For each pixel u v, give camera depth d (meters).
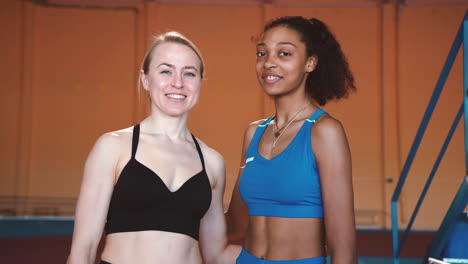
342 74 1.97
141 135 1.94
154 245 1.82
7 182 11.56
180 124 2.01
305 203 1.75
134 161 1.86
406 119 11.99
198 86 1.99
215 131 12.18
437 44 12.04
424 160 11.84
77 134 12.00
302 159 1.75
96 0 12.16
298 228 1.75
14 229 9.60
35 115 11.94
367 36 12.22
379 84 12.14
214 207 2.11
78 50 12.13
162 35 2.01
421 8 12.11
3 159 11.58
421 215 11.66
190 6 12.36
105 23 12.18
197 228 1.97
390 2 12.14
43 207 11.70
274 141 1.88
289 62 1.86
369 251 7.81
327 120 1.75
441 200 11.65
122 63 12.13
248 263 1.84
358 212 11.84
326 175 1.71
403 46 12.11
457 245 2.82
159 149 1.92
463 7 11.95
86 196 1.82
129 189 1.83
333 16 12.28
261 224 1.83
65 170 11.91
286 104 1.92
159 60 1.95
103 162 1.84
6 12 11.77
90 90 12.09
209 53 12.33
